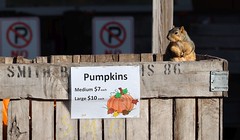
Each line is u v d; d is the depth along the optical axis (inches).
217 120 253.3
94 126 248.8
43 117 248.1
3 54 522.9
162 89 249.1
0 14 605.6
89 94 246.1
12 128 248.1
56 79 245.9
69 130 248.7
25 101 247.4
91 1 649.6
